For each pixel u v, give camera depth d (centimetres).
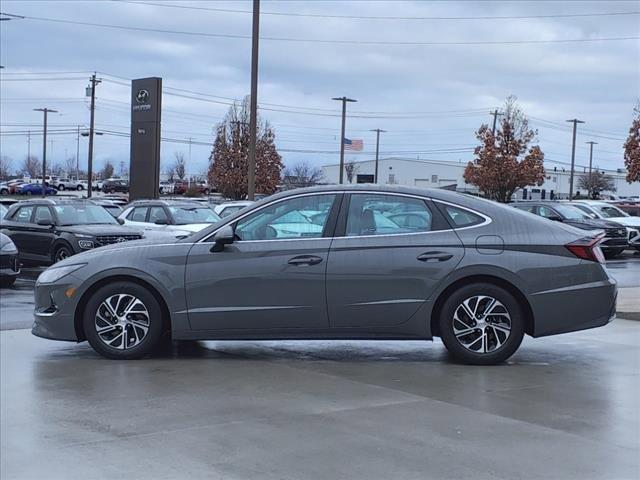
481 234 697
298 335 713
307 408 568
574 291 687
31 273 1650
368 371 691
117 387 629
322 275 699
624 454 472
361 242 703
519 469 446
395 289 696
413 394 609
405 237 703
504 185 5241
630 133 3897
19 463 455
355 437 501
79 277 723
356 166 10362
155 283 713
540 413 557
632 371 694
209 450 476
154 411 560
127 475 436
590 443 492
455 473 438
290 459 460
